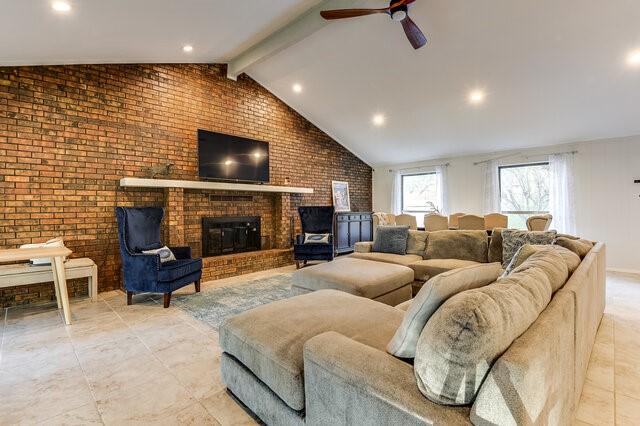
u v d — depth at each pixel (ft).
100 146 12.39
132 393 5.74
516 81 13.74
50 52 10.37
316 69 16.10
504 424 2.49
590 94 13.51
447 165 22.02
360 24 12.60
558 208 17.43
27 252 8.57
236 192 16.93
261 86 18.33
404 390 2.98
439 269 10.80
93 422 4.99
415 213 24.36
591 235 16.65
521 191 19.40
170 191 13.62
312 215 18.85
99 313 9.93
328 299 6.45
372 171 26.13
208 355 7.19
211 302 11.03
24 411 5.22
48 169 11.26
